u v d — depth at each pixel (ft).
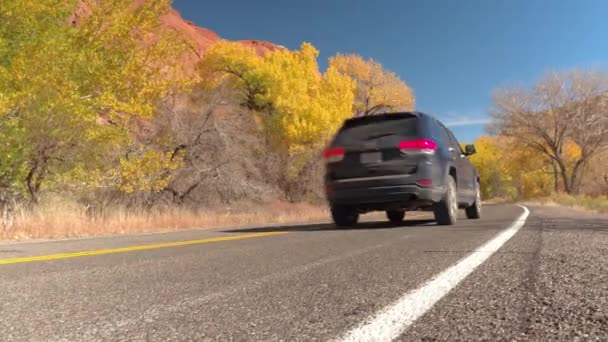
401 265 10.43
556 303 6.51
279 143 89.04
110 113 38.96
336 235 19.85
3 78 32.19
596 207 67.41
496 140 178.19
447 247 13.62
